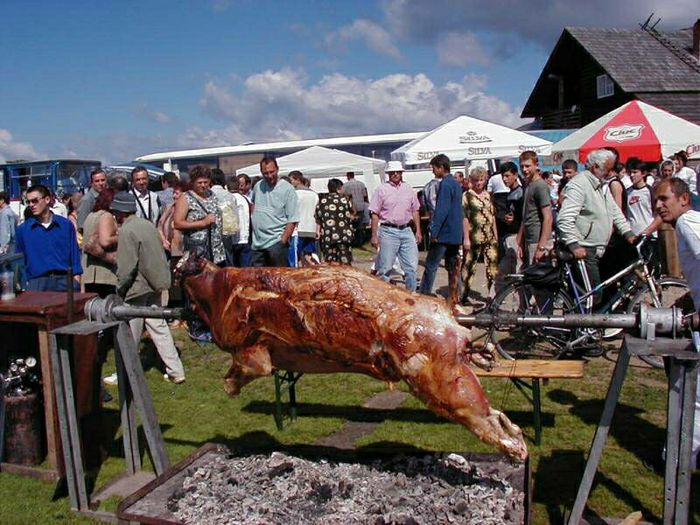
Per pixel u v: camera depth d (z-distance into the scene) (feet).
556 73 100.89
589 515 12.48
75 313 14.80
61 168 87.30
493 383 20.53
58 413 13.42
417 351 10.30
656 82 85.56
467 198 33.01
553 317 10.81
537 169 27.22
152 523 10.95
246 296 11.40
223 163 86.58
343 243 39.75
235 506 11.26
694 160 52.65
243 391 21.02
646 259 25.14
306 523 10.68
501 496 11.23
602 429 10.58
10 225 43.55
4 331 16.30
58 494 14.40
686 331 10.16
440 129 47.32
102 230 21.71
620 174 36.01
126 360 13.70
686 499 10.14
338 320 10.66
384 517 10.50
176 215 23.32
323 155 66.74
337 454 13.34
